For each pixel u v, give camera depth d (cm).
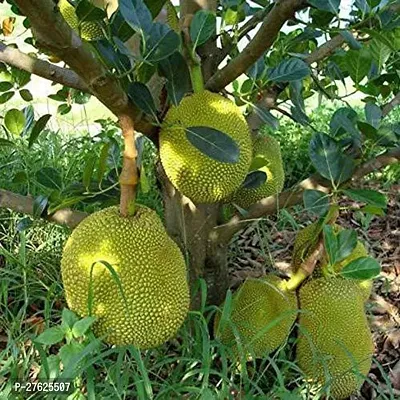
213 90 143
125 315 117
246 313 163
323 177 153
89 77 110
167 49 114
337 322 160
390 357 205
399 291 246
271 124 151
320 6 133
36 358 172
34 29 100
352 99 550
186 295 126
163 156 127
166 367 171
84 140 307
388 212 315
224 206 188
